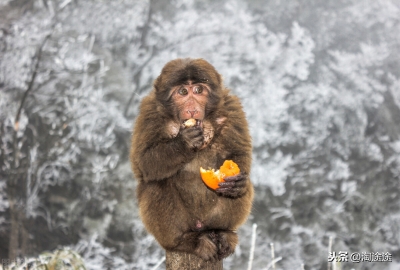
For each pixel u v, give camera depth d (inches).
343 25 1151.0
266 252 805.9
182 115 247.8
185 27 1015.6
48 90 906.7
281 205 874.1
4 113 876.0
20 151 887.1
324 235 857.5
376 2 1162.6
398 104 1058.1
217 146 250.4
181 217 239.5
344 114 987.9
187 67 249.4
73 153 845.8
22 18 928.9
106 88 966.4
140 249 778.2
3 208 873.5
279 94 934.4
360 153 968.9
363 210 905.5
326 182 908.0
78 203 847.1
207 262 231.3
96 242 794.2
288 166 912.3
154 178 237.3
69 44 935.0
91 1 1011.9
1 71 879.1
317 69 1063.6
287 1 1150.3
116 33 1047.6
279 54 981.2
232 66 971.3
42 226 863.7
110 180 850.1
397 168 981.2
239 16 1030.4
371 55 1015.0
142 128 249.3
